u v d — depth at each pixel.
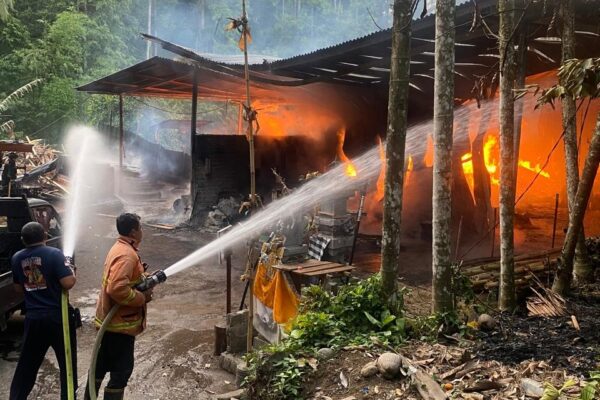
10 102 22.48
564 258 5.16
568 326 4.45
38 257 4.07
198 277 8.77
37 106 24.42
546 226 11.64
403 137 4.32
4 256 6.29
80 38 27.22
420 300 5.76
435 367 3.75
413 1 4.16
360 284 4.64
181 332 6.23
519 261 6.38
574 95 4.23
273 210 5.57
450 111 4.24
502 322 4.61
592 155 4.69
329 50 9.78
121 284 3.66
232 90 16.64
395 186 4.38
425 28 7.62
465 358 3.83
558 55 9.00
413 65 10.11
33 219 6.31
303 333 4.23
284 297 4.93
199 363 5.32
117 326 3.82
